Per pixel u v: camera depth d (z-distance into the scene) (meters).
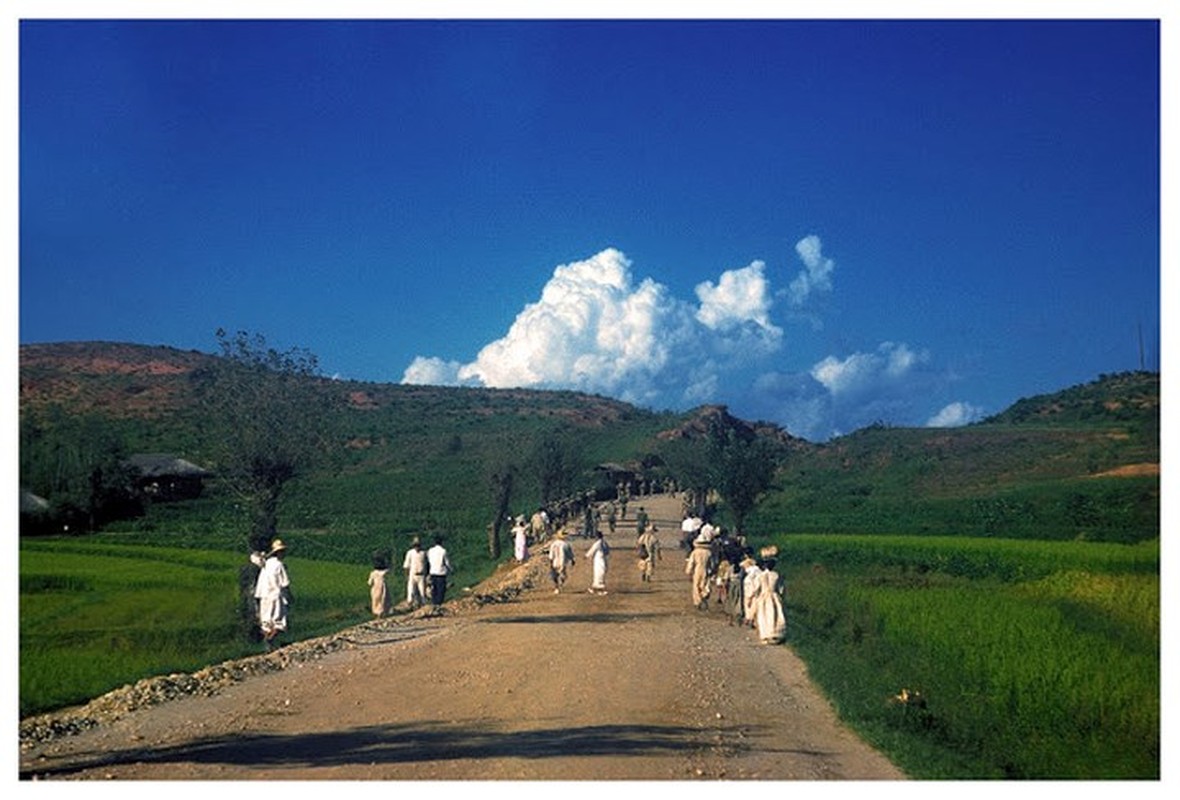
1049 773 11.11
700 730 12.28
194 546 52.16
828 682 15.38
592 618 24.11
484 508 72.25
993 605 22.28
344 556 48.12
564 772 10.20
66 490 64.25
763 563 20.38
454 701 13.92
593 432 123.94
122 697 14.04
